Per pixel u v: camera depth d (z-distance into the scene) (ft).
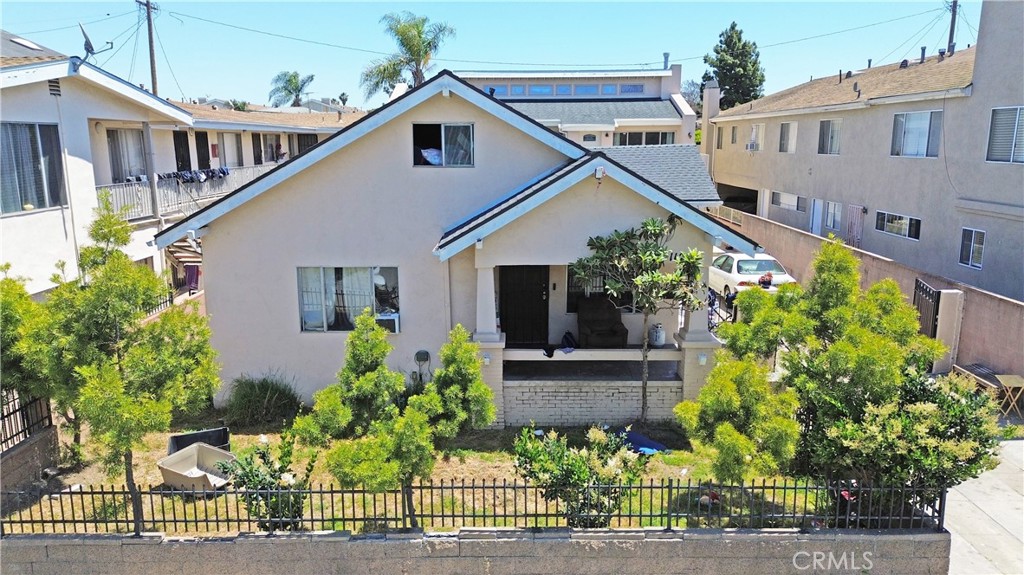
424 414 23.82
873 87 75.87
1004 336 42.60
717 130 125.49
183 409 26.03
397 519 24.45
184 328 26.30
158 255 60.29
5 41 49.96
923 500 24.14
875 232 71.15
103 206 28.48
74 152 48.26
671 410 39.37
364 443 23.36
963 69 62.44
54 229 46.03
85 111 49.60
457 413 25.23
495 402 38.96
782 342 29.22
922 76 68.64
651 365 42.91
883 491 23.77
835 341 28.55
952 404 24.00
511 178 41.06
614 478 25.29
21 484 29.73
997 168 53.36
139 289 25.30
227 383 42.50
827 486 24.29
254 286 41.68
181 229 39.81
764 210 101.14
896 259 67.46
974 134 55.88
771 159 98.12
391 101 39.22
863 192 73.10
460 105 40.14
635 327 44.88
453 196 41.14
